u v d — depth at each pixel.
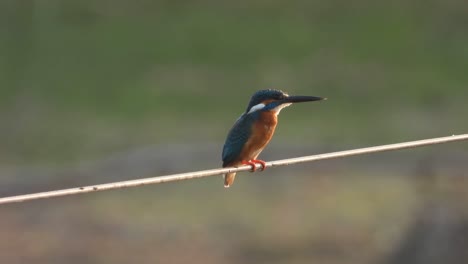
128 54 31.89
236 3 35.19
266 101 9.27
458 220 16.36
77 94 29.33
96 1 34.78
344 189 21.17
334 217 19.83
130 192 21.44
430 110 28.91
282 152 23.36
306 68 31.39
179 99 28.81
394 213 19.38
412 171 20.77
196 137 25.94
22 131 26.62
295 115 27.83
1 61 31.20
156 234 19.19
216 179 22.09
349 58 32.25
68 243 18.86
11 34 32.88
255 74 30.77
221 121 27.31
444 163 18.33
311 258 18.09
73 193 6.10
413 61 32.34
